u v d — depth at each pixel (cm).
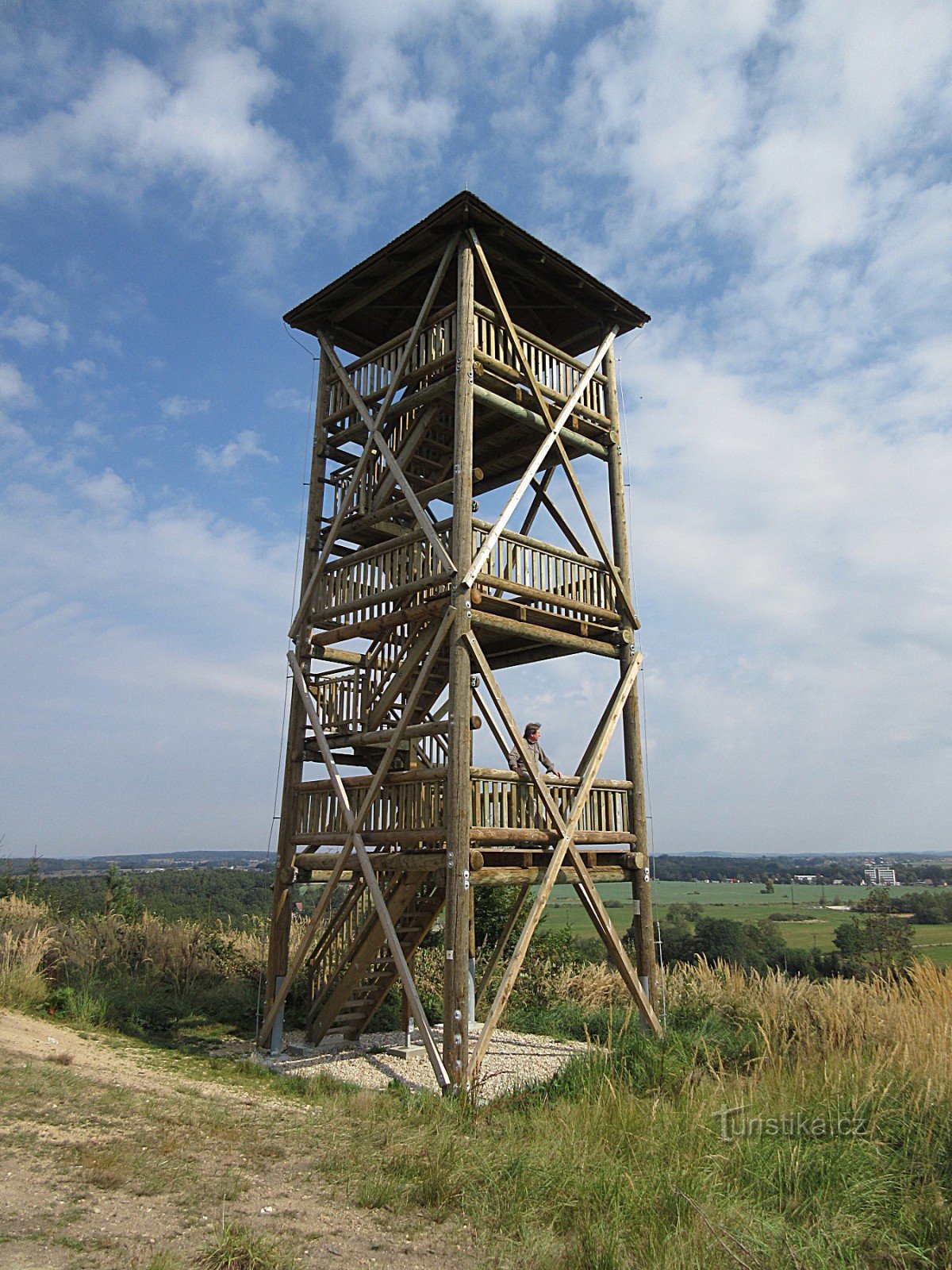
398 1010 1515
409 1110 828
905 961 1344
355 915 1415
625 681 1324
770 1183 616
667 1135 684
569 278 1376
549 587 1250
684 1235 527
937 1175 639
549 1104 859
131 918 1884
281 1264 439
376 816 1180
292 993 1519
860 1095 749
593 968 1777
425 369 1265
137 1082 890
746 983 1326
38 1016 1212
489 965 1456
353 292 1417
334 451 1462
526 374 1270
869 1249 545
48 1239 434
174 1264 415
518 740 1137
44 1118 645
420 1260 482
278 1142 672
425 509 1261
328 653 1409
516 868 1118
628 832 1302
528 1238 517
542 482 1464
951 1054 834
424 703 1401
